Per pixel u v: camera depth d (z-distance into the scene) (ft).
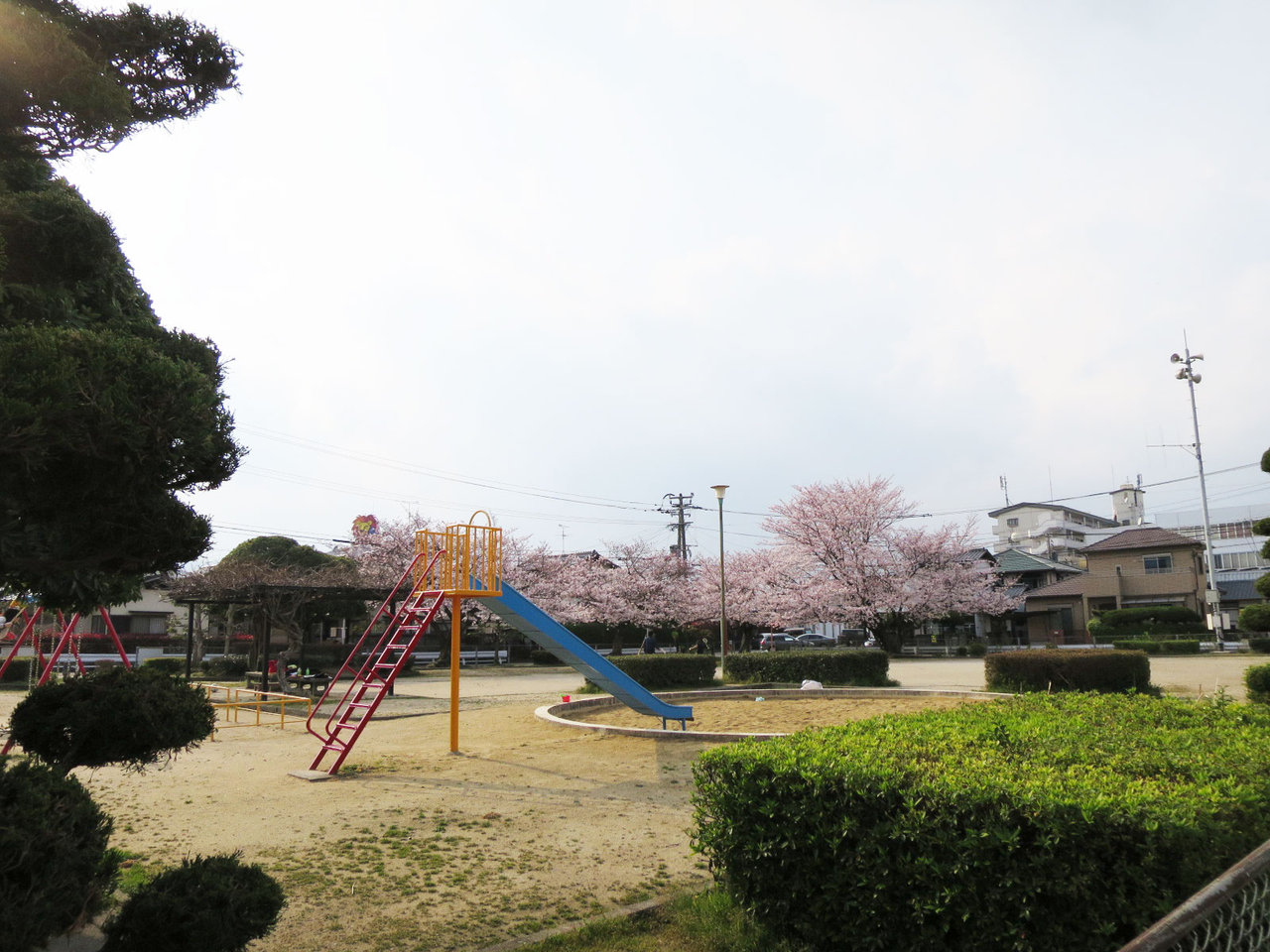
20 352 9.11
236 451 12.12
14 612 47.75
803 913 12.94
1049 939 10.24
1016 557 171.42
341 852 19.30
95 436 9.41
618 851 19.45
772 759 13.83
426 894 16.31
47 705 13.12
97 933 13.42
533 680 88.43
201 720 14.55
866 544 121.39
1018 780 11.73
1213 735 15.30
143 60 12.18
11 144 11.16
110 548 11.08
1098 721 17.71
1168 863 9.79
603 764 31.14
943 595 122.42
